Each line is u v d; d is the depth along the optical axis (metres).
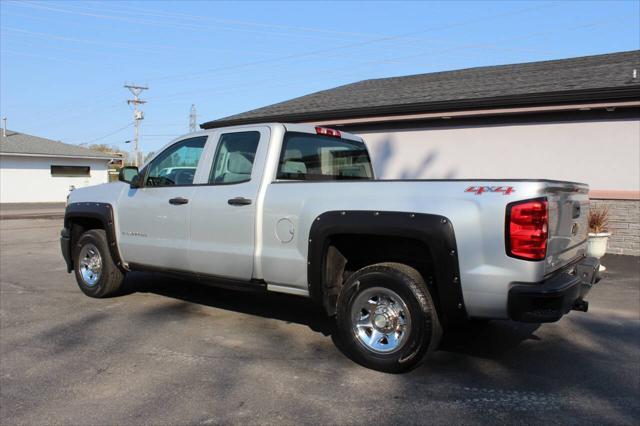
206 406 3.58
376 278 4.15
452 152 10.62
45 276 8.14
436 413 3.47
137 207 5.93
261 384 3.95
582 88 8.95
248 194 4.91
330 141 5.77
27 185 32.16
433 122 10.80
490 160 10.20
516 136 9.91
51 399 3.69
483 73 13.53
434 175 10.85
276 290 4.84
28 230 15.42
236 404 3.61
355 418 3.41
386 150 11.45
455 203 3.84
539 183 3.65
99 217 6.30
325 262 4.45
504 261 3.67
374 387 3.90
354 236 4.41
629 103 8.54
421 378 4.07
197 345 4.82
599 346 4.83
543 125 9.63
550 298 3.59
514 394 3.77
